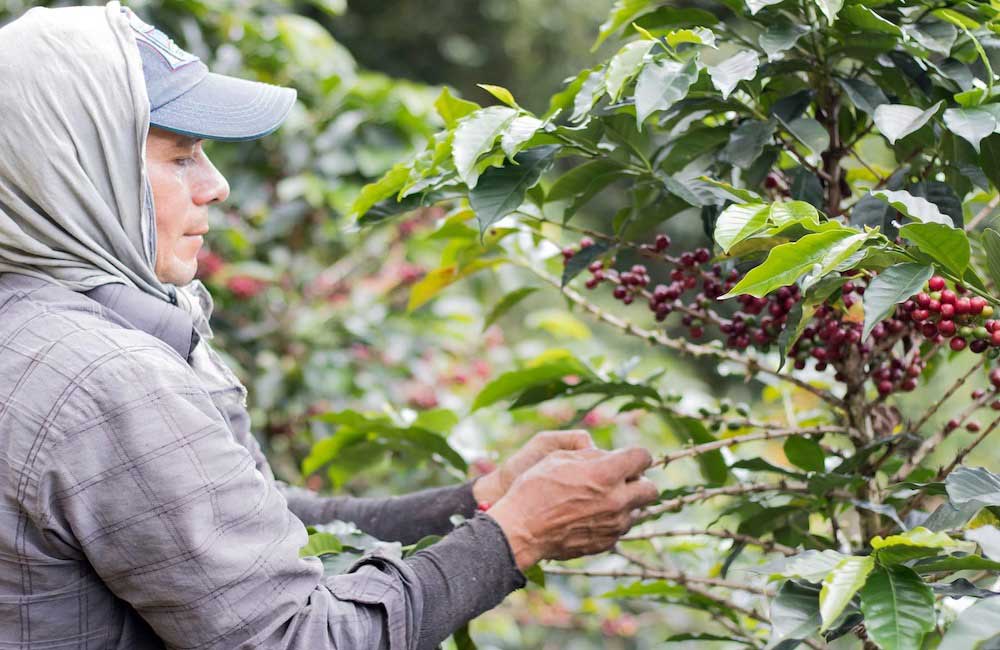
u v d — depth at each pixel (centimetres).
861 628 100
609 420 238
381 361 262
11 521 95
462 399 274
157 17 249
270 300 259
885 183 129
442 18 709
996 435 279
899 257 96
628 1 129
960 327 101
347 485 258
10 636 98
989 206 131
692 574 172
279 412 249
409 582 105
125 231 106
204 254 245
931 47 110
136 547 95
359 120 251
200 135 108
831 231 90
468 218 146
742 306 129
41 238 104
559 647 313
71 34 102
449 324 283
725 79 108
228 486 98
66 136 101
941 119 115
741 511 141
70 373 95
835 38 118
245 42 263
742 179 134
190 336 108
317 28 270
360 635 101
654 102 104
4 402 95
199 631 96
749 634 150
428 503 141
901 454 141
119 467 94
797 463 138
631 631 263
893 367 131
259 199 258
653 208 134
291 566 100
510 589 112
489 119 111
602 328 546
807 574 89
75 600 98
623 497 117
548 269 180
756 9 106
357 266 279
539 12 723
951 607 130
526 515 113
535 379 152
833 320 123
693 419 144
